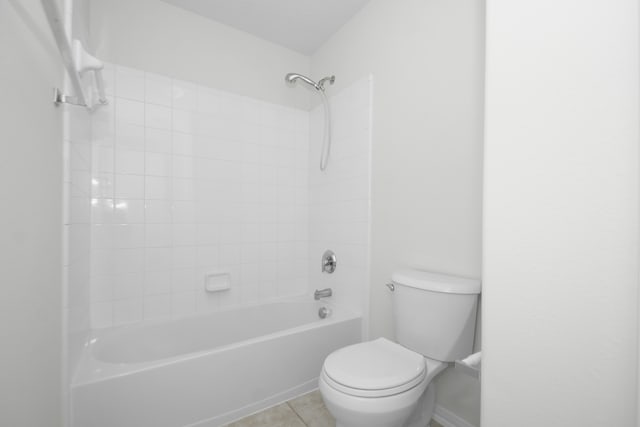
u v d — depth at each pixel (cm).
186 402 121
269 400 142
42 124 78
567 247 46
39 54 75
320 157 221
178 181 181
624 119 41
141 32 171
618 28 42
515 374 52
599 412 42
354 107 188
